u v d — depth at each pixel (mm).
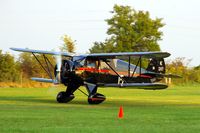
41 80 50250
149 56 45906
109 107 40188
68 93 46750
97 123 26766
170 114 32812
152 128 24672
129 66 47750
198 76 119500
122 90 81375
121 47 110438
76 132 23016
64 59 47281
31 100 49312
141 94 67000
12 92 67375
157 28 112875
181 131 23672
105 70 47438
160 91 76688
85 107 39906
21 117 29453
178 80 116688
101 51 111750
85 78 46375
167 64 121188
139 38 111000
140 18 111625
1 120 27750
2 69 94688
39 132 22891
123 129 24141
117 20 111312
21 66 99688
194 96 61469
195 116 31359
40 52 48469
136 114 32656
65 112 33562
